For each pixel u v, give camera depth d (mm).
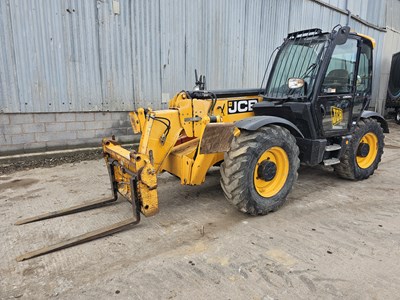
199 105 3279
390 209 3547
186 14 6605
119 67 5977
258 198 3199
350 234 2941
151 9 6121
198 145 3123
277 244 2742
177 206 3562
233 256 2545
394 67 12086
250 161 3045
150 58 6312
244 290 2133
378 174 5004
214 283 2205
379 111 13031
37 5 5004
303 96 3605
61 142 5660
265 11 8008
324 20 9773
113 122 6156
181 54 6723
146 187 2762
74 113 5695
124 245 2705
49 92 5348
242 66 7867
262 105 3797
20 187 4191
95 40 5629
